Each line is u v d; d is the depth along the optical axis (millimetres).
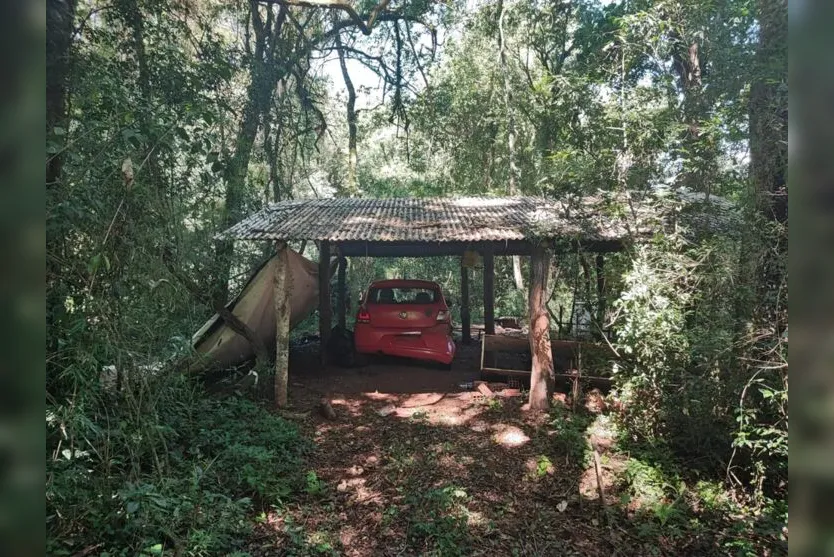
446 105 18078
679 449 5961
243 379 7977
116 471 4746
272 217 8633
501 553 4348
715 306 5574
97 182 4176
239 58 11969
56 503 3691
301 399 7988
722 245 5699
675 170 6523
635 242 6367
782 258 4652
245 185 11477
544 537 4582
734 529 4574
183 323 6430
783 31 4840
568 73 10078
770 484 5258
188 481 4648
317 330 13945
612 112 6590
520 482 5547
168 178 5410
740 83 5570
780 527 4547
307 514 4797
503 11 16391
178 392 6148
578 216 7035
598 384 8047
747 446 5188
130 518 3811
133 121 4477
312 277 9789
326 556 4176
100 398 4562
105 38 6168
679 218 6473
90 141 4137
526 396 8016
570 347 8352
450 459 6008
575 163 6871
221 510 4355
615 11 10555
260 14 14148
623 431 6273
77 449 4152
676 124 6234
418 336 9273
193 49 8383
